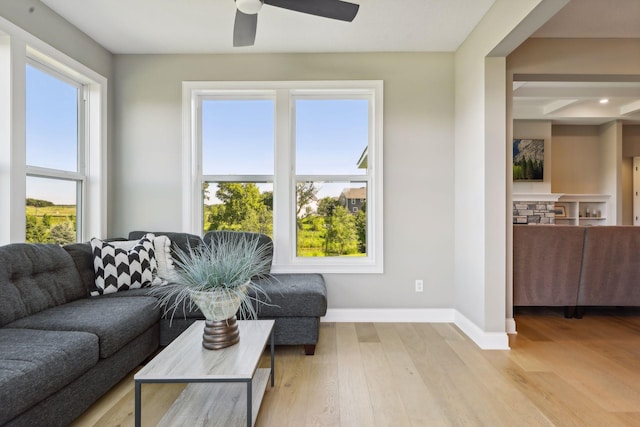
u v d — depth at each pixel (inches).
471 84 109.6
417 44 118.0
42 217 98.5
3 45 82.9
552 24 103.0
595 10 95.5
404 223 124.3
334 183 131.1
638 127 266.4
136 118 124.0
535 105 232.7
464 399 73.5
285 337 95.7
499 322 100.7
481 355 95.7
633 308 141.2
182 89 123.9
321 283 108.5
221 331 63.9
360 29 107.7
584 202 263.0
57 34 97.7
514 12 83.7
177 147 124.2
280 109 124.7
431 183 124.0
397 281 124.3
